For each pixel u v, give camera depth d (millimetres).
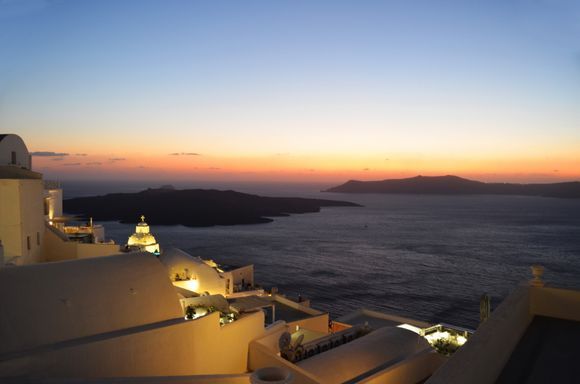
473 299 81562
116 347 13156
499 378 6547
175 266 31734
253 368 18594
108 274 14875
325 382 16469
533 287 9094
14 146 30938
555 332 8195
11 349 11555
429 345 21359
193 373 15570
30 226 25188
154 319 14961
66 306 13141
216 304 19781
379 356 18656
